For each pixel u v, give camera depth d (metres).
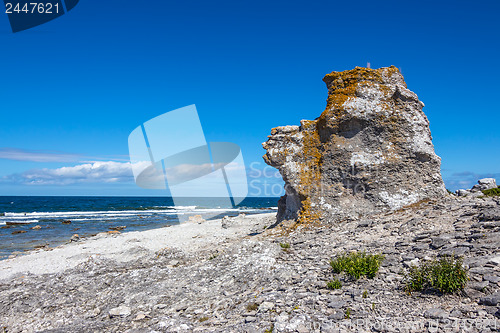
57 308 10.55
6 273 15.95
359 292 7.95
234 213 48.47
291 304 7.96
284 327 6.68
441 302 6.83
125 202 122.38
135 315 9.17
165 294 10.42
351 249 11.49
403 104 17.56
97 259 16.27
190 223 34.19
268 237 17.39
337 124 17.59
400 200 16.44
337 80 18.42
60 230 38.28
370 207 16.61
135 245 21.70
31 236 33.25
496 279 6.95
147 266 14.84
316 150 18.41
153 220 50.25
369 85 17.56
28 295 11.63
